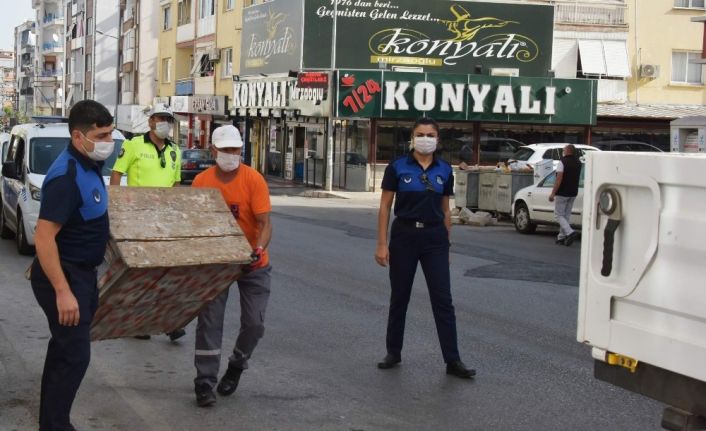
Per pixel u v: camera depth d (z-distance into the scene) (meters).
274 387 6.93
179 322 6.25
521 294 11.41
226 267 5.70
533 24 35.72
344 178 35.06
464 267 13.84
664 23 36.44
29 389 6.66
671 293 4.00
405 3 35.00
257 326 6.41
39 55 110.06
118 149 13.92
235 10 46.00
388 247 7.57
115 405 6.36
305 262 14.00
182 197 5.86
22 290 10.81
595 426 6.17
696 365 3.87
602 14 36.19
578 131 35.12
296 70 35.34
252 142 45.53
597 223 4.39
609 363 4.37
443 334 7.37
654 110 35.72
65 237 5.05
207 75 50.25
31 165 13.77
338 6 34.69
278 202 28.58
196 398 6.43
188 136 53.94
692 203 3.92
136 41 65.88
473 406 6.58
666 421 4.11
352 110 32.59
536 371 7.59
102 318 5.73
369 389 6.96
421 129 7.21
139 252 5.38
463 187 23.47
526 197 19.69
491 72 34.91
